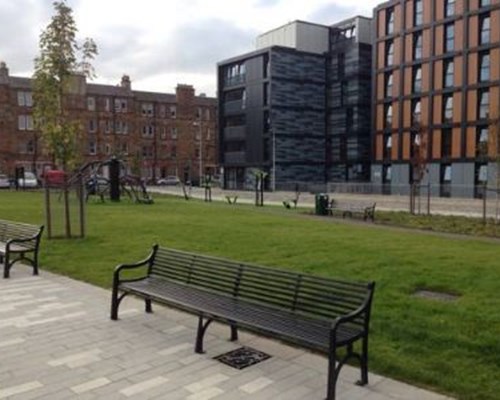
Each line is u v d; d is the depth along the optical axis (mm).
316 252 11820
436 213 27000
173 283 7098
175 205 29875
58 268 10422
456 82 45656
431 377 4965
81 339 6195
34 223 18500
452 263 10438
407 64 49781
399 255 11422
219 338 6199
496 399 4523
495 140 27109
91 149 77438
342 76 58906
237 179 63312
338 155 59750
